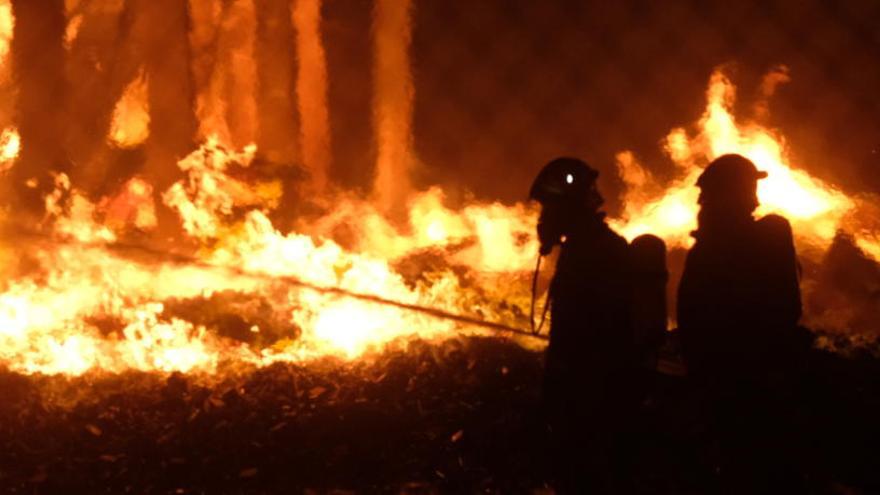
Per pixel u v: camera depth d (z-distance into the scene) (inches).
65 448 204.5
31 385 234.1
